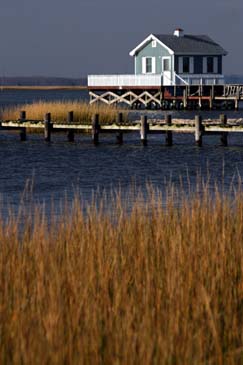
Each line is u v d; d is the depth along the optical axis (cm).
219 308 2348
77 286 2331
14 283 2378
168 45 18975
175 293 2316
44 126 10725
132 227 3092
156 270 2588
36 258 2594
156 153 9469
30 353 1925
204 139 11675
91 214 3288
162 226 3084
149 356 1916
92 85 19475
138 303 2288
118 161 8806
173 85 18962
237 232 2988
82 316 2167
